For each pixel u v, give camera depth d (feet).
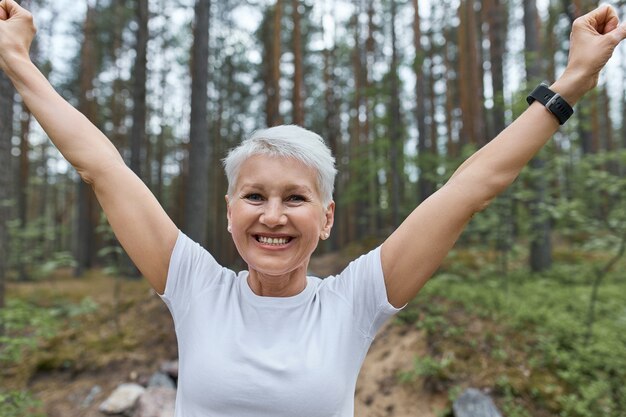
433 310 14.51
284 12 35.76
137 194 3.25
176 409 3.19
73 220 65.51
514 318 13.47
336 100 41.75
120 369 13.94
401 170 21.52
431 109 39.37
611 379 10.50
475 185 3.00
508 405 10.22
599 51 3.00
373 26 37.88
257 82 43.78
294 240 3.01
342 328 3.07
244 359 2.91
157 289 3.30
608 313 13.96
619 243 12.32
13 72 3.35
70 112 3.32
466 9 31.86
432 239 3.01
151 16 33.06
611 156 12.30
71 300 21.70
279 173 2.95
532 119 3.05
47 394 12.94
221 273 3.37
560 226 15.12
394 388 12.11
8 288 27.30
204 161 19.31
